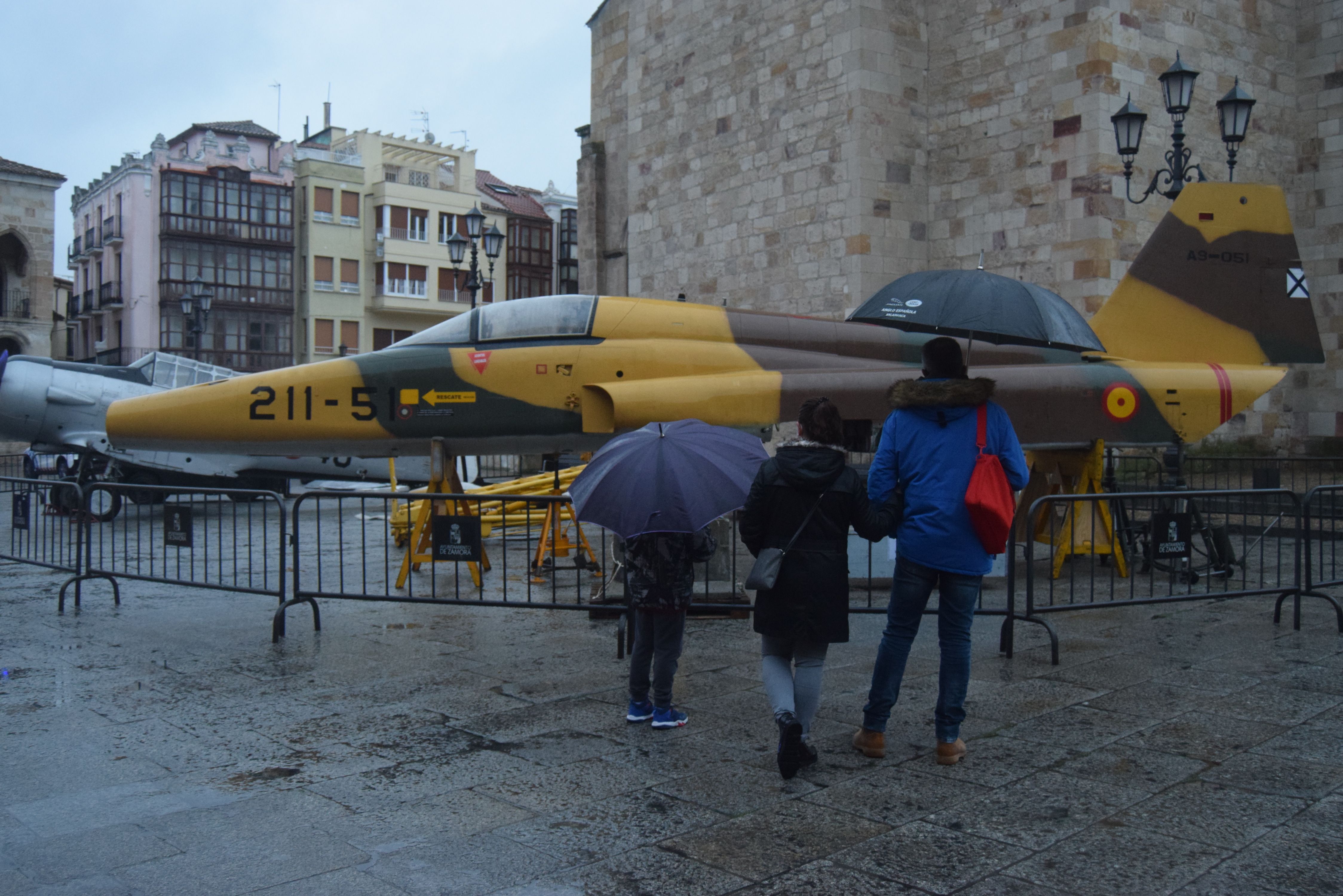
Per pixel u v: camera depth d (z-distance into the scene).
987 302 8.21
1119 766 4.46
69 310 55.22
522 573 10.38
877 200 17.14
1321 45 18.19
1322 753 4.62
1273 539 12.55
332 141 56.16
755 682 5.97
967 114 17.12
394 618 8.01
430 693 5.76
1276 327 11.00
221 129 51.25
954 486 4.49
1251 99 11.73
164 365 18.88
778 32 18.48
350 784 4.30
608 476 4.96
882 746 4.62
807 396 9.62
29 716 5.31
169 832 3.80
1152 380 10.19
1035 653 6.68
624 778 4.36
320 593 7.21
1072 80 15.65
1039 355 10.51
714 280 19.97
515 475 25.58
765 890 3.29
